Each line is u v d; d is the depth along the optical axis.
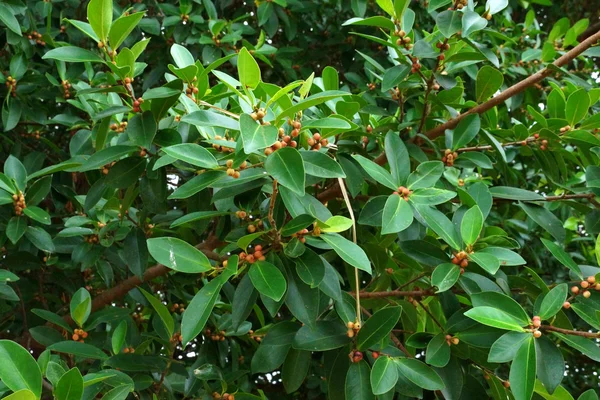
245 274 1.03
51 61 1.86
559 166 1.30
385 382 0.95
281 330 1.07
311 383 1.84
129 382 1.05
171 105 1.10
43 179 1.29
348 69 2.29
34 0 1.95
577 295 1.04
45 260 1.50
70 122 1.57
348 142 1.25
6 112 1.66
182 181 1.33
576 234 2.04
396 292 1.14
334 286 1.01
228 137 1.14
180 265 0.97
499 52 1.90
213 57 1.90
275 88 1.02
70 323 1.40
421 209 1.06
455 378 1.05
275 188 0.97
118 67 1.06
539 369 0.97
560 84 1.88
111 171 1.12
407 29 1.25
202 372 1.22
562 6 2.80
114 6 1.91
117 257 1.50
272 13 2.01
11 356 0.86
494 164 1.48
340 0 2.21
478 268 1.08
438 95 1.31
